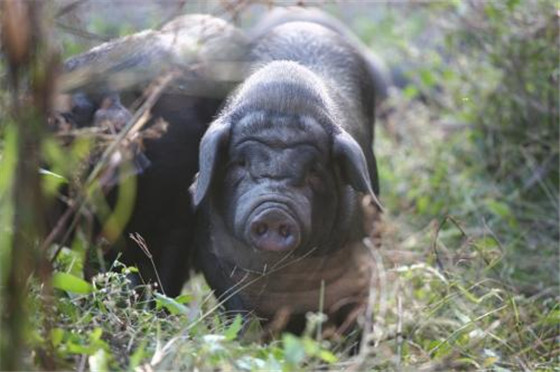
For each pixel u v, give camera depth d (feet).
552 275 46.09
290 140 34.12
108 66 38.09
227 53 42.22
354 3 72.69
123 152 34.32
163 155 40.27
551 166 52.49
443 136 58.13
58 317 29.14
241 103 35.22
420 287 42.01
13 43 25.49
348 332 38.01
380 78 60.49
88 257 36.68
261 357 30.37
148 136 35.63
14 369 25.73
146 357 29.30
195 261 41.22
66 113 36.76
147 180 40.14
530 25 53.21
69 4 32.68
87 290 30.30
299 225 33.19
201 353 28.32
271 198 33.09
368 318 34.45
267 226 32.94
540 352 38.06
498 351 37.40
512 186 53.11
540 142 53.31
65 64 37.58
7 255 26.35
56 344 27.89
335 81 43.37
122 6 45.80
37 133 26.09
